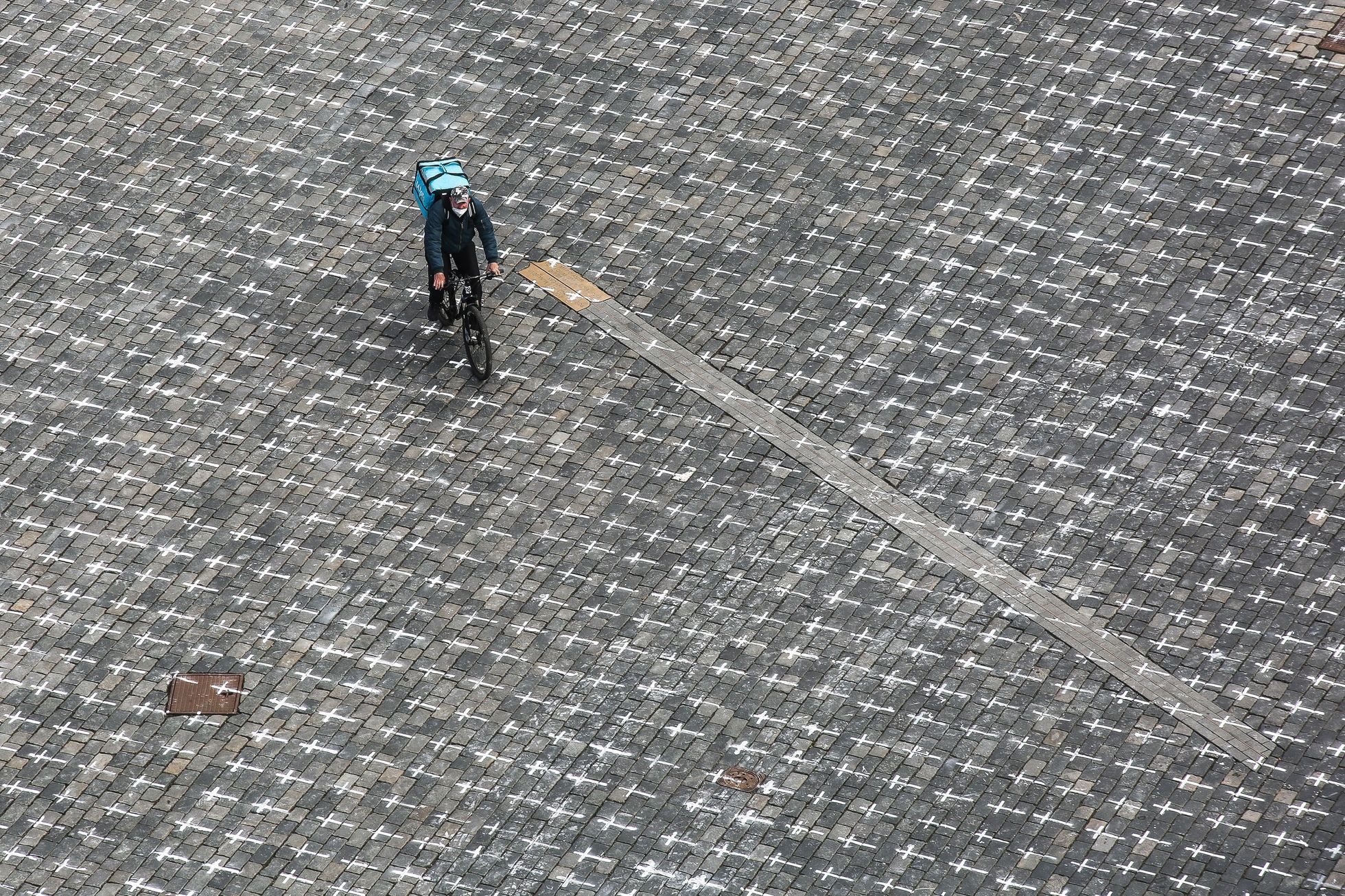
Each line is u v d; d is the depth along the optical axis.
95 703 62.75
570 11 85.06
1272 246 74.56
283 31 84.81
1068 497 67.31
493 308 73.88
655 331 73.06
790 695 62.25
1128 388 70.44
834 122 80.06
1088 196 76.75
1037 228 75.81
